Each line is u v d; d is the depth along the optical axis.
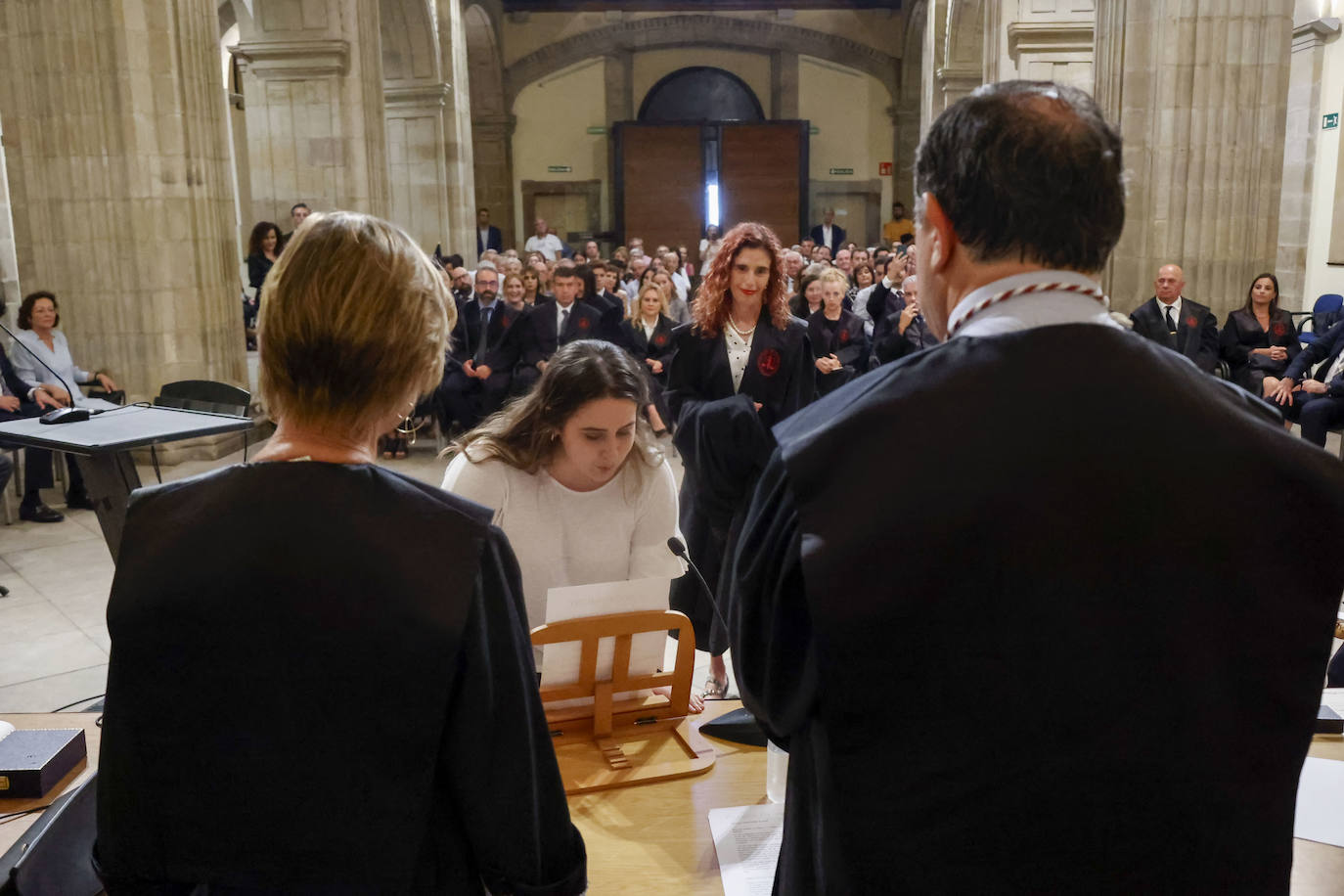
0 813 1.56
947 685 0.77
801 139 20.25
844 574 0.77
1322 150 10.01
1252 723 0.77
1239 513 0.77
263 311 0.95
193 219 7.25
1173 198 6.46
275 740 0.88
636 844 1.47
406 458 7.52
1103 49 6.74
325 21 9.81
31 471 5.81
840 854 0.81
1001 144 0.81
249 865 0.89
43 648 4.10
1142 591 0.75
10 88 6.89
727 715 1.78
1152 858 0.76
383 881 0.89
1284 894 0.78
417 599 0.88
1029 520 0.76
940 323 0.91
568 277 7.14
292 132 10.08
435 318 0.98
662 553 2.18
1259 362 6.26
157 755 0.89
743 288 3.33
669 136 20.22
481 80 20.00
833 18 20.09
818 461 0.81
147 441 2.31
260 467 0.93
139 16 6.88
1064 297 0.83
